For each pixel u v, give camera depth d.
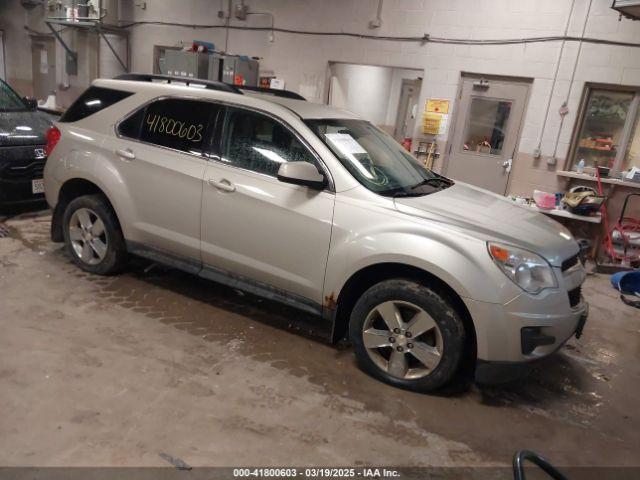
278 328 3.63
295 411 2.71
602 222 6.43
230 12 8.30
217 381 2.89
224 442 2.41
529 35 6.46
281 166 2.99
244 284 3.49
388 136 4.12
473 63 6.83
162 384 2.80
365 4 7.33
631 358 3.82
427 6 6.95
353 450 2.46
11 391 2.60
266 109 3.35
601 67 6.19
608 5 6.01
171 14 8.76
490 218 3.06
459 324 2.81
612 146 6.48
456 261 2.73
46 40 10.33
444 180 3.92
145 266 4.41
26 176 5.27
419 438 2.61
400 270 3.04
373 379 3.11
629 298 5.12
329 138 3.27
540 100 6.57
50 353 2.97
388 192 3.12
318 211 3.07
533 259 2.77
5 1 10.57
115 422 2.46
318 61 7.84
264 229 3.25
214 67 6.72
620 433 2.87
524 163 6.82
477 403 2.99
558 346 2.87
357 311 3.08
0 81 6.02
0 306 3.46
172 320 3.56
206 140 3.49
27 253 4.48
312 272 3.15
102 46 9.53
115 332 3.30
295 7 7.81
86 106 4.04
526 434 2.76
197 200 3.46
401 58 7.27
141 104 3.77
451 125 7.13
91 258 4.15
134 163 3.70
